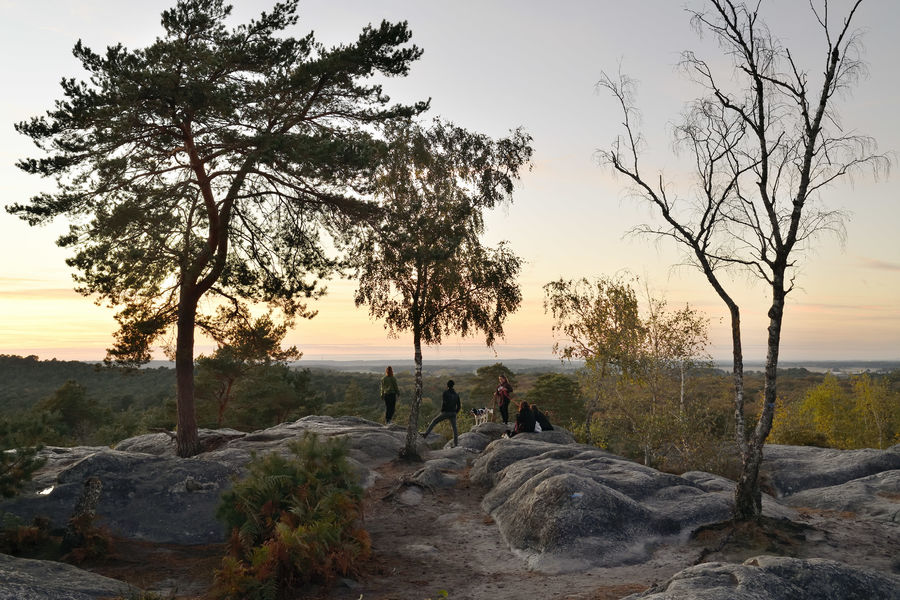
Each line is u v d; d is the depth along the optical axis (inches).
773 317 374.9
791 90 370.6
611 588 287.1
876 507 418.0
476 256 621.9
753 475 371.2
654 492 431.2
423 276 612.4
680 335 837.8
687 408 802.2
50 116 539.5
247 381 1674.5
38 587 248.1
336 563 310.5
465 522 428.5
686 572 227.1
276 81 577.9
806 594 205.9
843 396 2033.7
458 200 629.0
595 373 895.1
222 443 685.3
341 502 337.4
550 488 390.9
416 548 370.9
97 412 2906.0
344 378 4576.8
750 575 212.8
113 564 338.3
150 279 673.0
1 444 371.9
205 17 567.2
